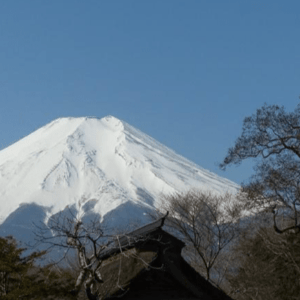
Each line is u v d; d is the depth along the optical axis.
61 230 27.00
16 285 29.14
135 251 27.77
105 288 27.14
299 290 42.84
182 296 27.20
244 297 45.62
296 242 43.84
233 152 42.91
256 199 43.00
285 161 42.50
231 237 50.66
